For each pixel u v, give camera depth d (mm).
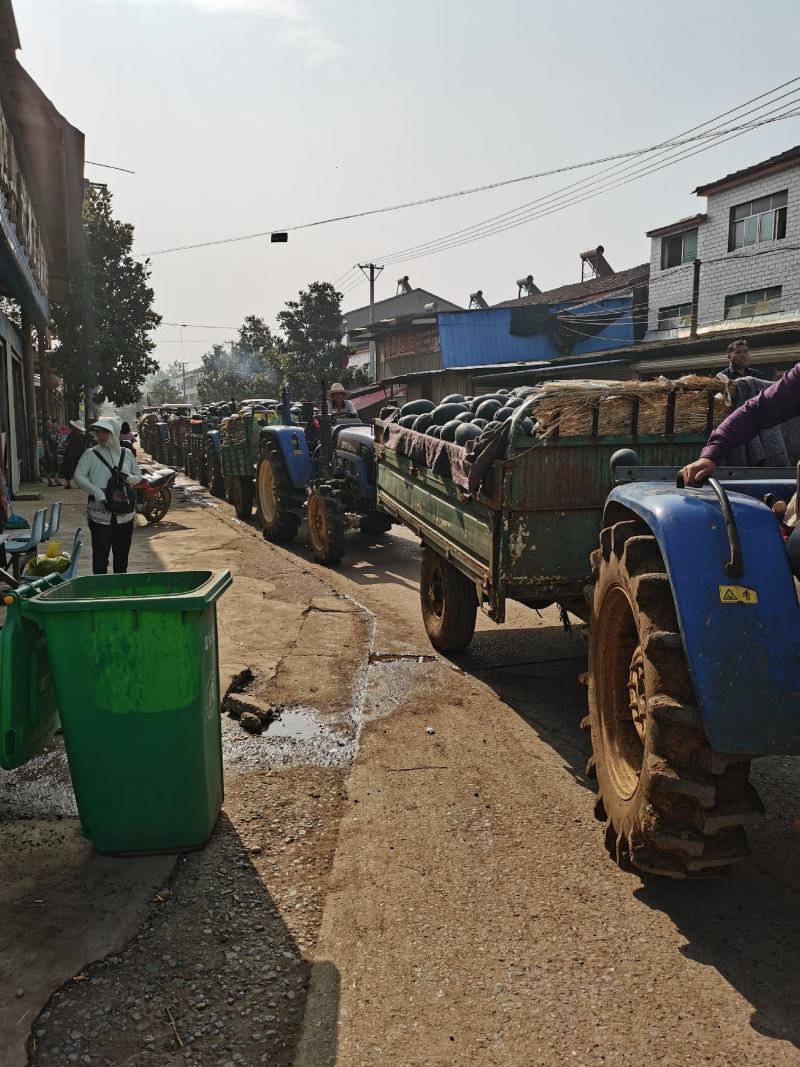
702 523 2506
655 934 2633
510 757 4039
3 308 18094
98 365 27969
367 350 52031
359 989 2371
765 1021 2236
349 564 9133
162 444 27312
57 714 3320
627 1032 2197
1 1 7797
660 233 24953
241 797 3607
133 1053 2131
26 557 6547
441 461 5156
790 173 20812
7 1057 2094
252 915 2744
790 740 2262
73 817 3416
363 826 3344
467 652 5758
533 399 4137
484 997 2338
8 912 2727
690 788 2332
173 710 2939
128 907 2762
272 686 4973
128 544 7047
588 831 3316
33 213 13453
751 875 3008
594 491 4305
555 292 33625
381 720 4508
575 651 5797
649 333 25984
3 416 15078
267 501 10938
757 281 22047
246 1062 2105
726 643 2316
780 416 2662
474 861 3076
